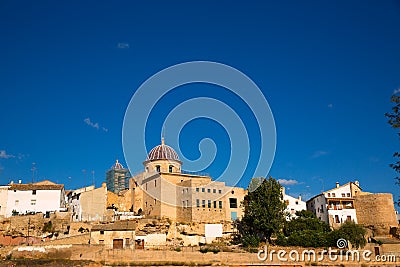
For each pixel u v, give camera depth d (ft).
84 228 278.46
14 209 315.58
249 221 295.89
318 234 280.10
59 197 324.39
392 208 347.97
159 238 269.85
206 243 288.71
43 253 217.36
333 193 374.63
